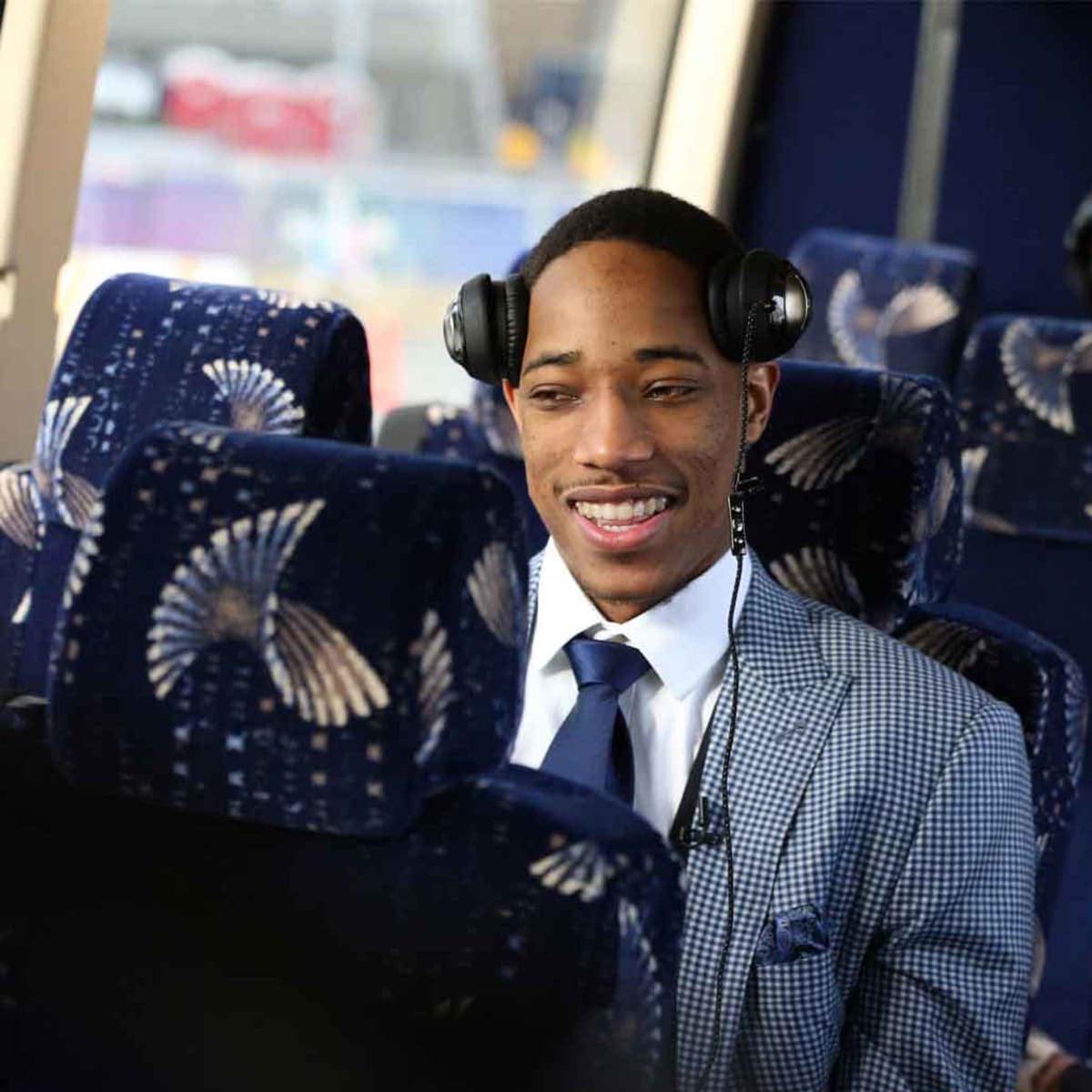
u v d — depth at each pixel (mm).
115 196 3742
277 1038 1042
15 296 2676
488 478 991
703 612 1453
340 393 1516
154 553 997
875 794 1391
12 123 2621
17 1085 1094
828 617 1515
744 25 4270
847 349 3316
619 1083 1009
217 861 1036
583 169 4703
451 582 967
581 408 1405
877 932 1412
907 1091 1372
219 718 979
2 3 2406
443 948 1009
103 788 1014
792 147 4391
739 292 1361
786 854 1385
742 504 1358
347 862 1017
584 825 1019
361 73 7816
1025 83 4242
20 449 2742
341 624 966
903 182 4344
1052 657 1650
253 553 983
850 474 1616
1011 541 2939
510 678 1000
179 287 1590
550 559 1526
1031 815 1479
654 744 1452
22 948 1074
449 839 1008
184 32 7102
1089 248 1590
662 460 1391
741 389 1428
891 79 4320
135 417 1542
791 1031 1358
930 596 1715
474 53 6793
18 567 1669
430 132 7637
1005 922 1418
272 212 5945
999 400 2928
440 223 5766
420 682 963
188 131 7098
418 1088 1026
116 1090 1075
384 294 5777
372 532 975
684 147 4340
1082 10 4180
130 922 1056
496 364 1471
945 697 1426
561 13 5133
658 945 1025
